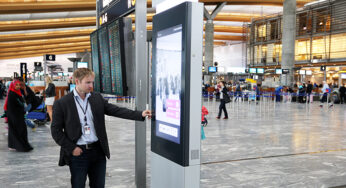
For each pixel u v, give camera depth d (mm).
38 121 9703
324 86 18094
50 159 5520
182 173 2668
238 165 5242
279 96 24094
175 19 2742
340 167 5172
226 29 47562
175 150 2797
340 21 29234
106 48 4473
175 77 2777
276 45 36688
